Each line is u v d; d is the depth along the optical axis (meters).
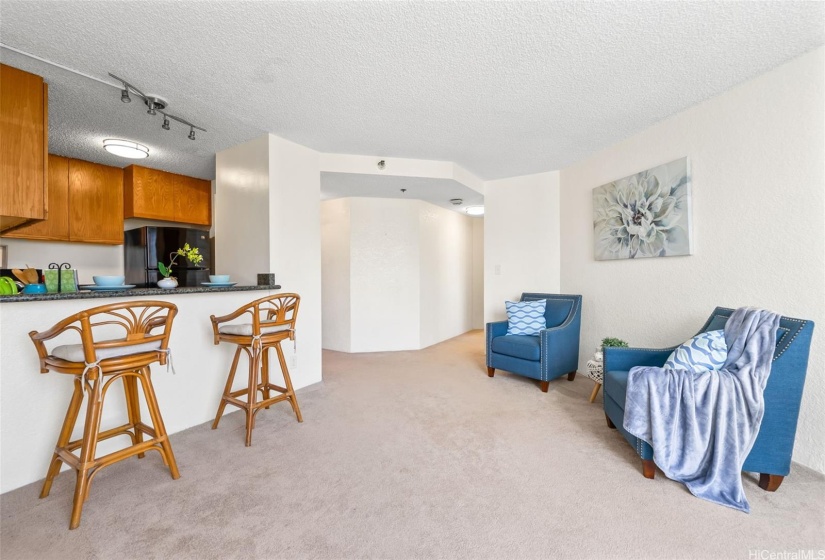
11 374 1.75
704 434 1.71
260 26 1.71
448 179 3.82
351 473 1.88
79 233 3.66
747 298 2.21
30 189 2.03
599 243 3.43
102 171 3.82
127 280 4.14
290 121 2.79
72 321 1.47
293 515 1.55
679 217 2.62
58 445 1.70
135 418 1.97
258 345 2.32
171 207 4.11
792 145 1.99
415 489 1.74
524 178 4.28
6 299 1.70
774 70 2.06
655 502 1.63
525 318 3.69
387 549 1.36
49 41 1.81
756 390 1.64
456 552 1.34
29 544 1.38
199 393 2.54
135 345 1.66
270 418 2.62
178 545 1.38
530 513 1.56
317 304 3.45
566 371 3.38
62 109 2.57
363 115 2.69
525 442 2.22
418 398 3.04
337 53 1.93
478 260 7.07
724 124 2.34
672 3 1.56
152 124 2.82
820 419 1.87
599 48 1.88
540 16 1.64
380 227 5.01
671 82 2.22
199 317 2.54
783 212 2.03
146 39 1.81
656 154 2.85
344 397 3.07
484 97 2.42
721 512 1.56
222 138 3.11
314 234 3.42
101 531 1.46
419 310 5.15
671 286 2.74
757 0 1.54
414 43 1.84
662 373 1.82
